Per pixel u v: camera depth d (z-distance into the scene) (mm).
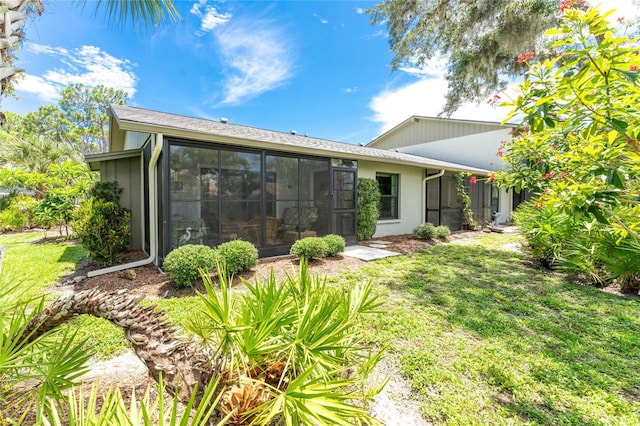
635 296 4508
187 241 5355
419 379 2414
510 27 7219
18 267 5730
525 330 3316
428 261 6578
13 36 1876
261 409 1360
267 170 6469
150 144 6172
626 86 1928
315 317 1597
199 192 5492
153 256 5703
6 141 12789
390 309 3816
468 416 2043
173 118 6348
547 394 2271
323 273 5445
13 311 1609
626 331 3316
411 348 2877
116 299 1568
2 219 10797
